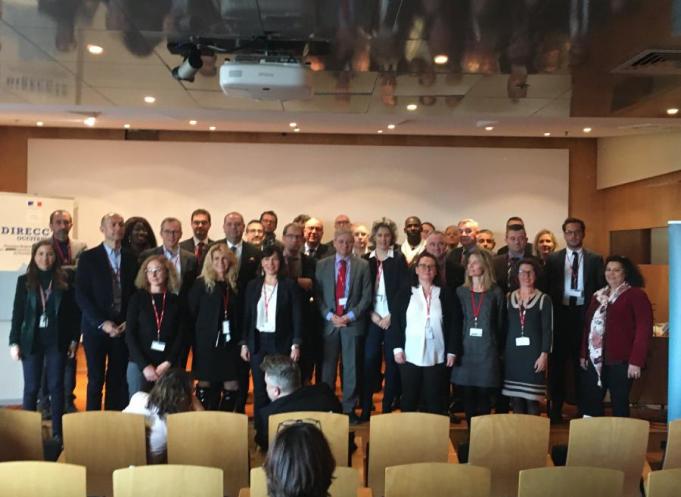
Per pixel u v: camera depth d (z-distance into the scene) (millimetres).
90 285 4711
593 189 9570
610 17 3729
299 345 4812
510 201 9508
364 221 9477
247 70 4180
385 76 5172
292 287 4867
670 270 4262
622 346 4578
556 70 4906
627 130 7867
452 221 9508
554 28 3926
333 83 5453
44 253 4809
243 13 3752
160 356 4508
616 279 4668
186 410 3373
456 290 4902
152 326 4508
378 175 9477
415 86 5516
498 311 4793
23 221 6957
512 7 3592
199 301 4836
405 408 4793
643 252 8562
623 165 8812
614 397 4664
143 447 3129
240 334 4938
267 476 1697
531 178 9523
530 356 4703
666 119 6910
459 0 3504
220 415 3137
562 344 5312
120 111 7223
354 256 5199
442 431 3207
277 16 3793
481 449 3213
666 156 7723
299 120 7672
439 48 4387
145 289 4598
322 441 1725
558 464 3850
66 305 4848
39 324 4762
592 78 5137
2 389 5785
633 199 8695
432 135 9484
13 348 4754
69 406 5609
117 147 9336
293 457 1661
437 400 4746
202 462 3141
